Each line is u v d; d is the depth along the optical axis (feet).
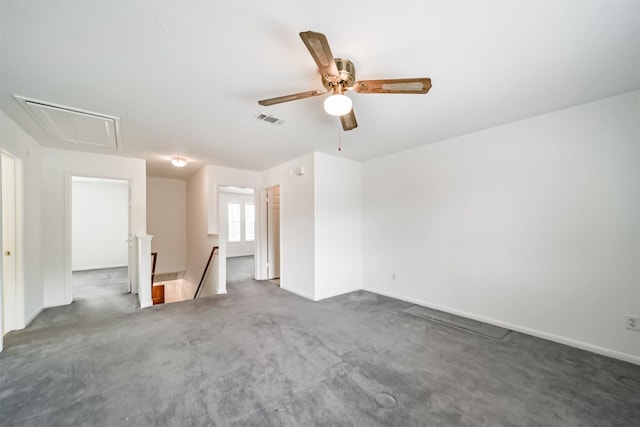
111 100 7.46
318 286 13.16
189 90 6.97
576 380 6.43
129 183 14.37
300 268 14.11
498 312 9.76
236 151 13.00
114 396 5.80
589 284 7.93
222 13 4.42
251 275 19.56
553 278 8.56
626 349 7.34
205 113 8.40
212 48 5.31
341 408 5.48
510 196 9.46
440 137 10.98
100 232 23.22
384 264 13.96
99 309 11.66
